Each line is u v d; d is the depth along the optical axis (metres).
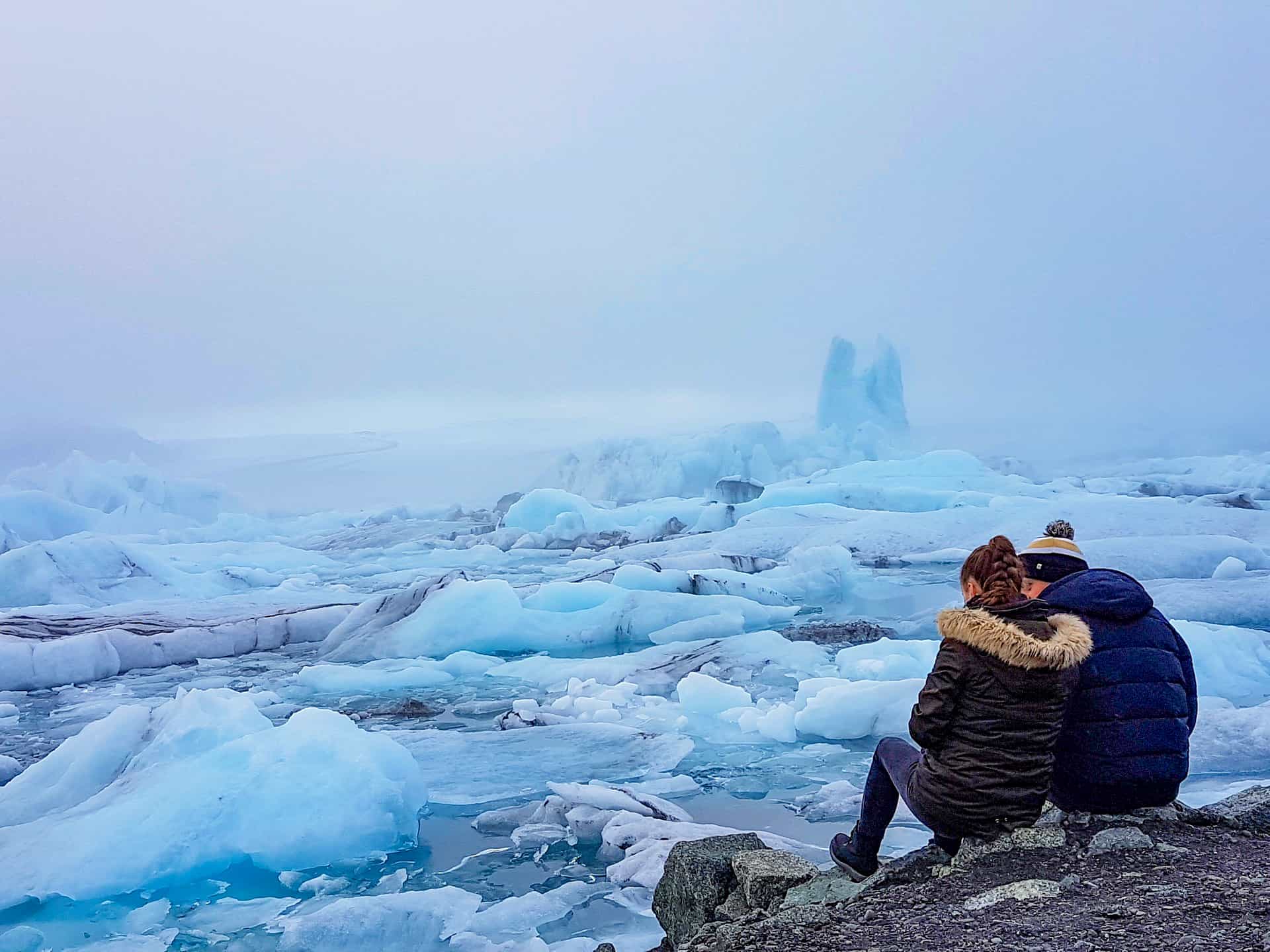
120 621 12.39
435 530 26.02
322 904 4.83
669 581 13.55
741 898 3.59
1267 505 22.06
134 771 5.98
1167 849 3.04
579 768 6.77
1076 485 27.69
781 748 7.23
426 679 9.85
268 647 12.16
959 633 3.03
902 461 29.69
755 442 33.09
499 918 4.49
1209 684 8.14
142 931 4.59
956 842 3.16
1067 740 3.20
